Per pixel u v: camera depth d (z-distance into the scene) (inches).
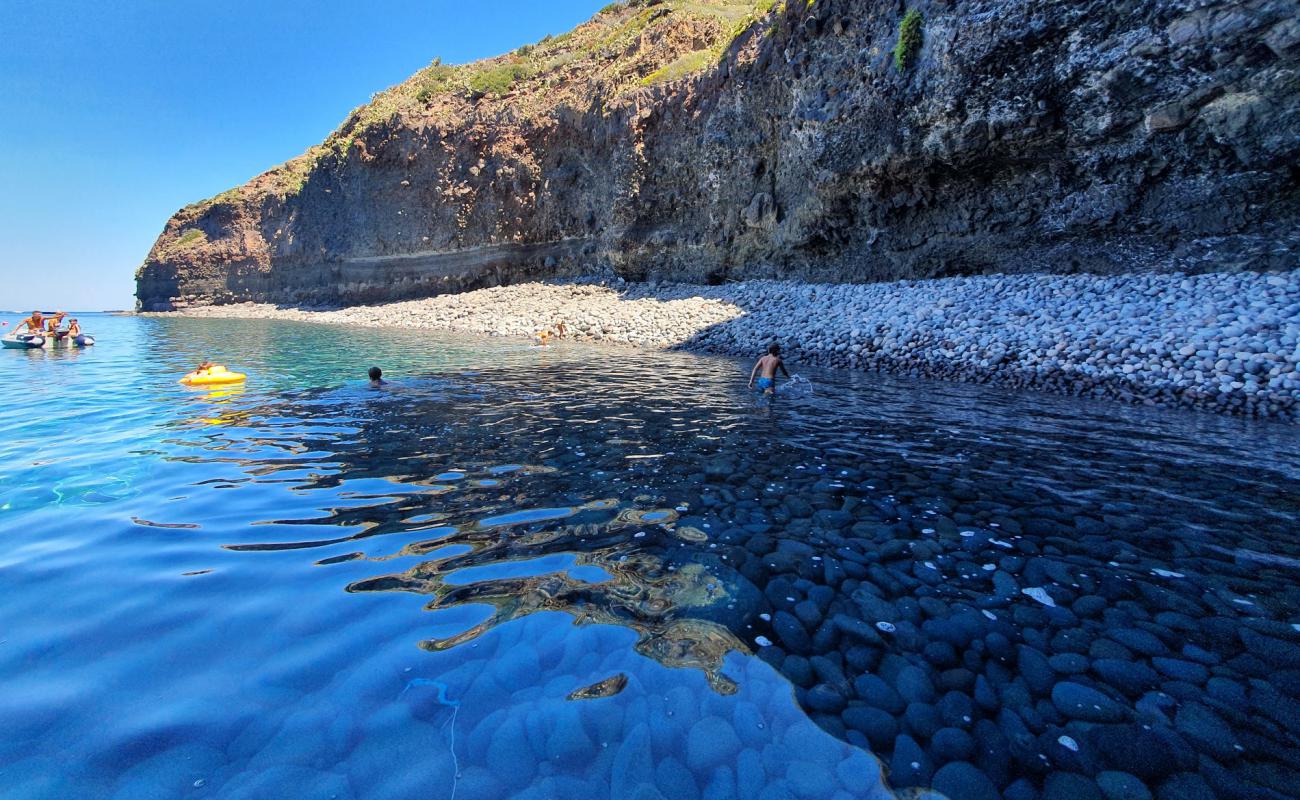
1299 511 186.2
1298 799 78.5
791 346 625.3
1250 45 440.8
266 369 533.0
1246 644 114.1
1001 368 462.6
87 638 109.9
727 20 1306.6
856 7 717.9
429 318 1211.9
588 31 1715.1
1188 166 518.0
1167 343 413.4
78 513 175.8
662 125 1071.6
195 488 200.7
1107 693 99.9
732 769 83.4
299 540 157.8
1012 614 124.6
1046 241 631.8
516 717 92.0
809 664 107.1
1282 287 444.5
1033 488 207.5
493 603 125.6
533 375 496.7
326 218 1743.4
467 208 1422.2
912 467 231.8
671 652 109.6
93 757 81.2
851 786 80.9
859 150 732.0
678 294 995.9
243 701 93.7
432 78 1852.9
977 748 87.8
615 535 162.4
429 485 205.8
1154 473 226.8
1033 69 549.6
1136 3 478.6
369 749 84.7
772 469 227.0
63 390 406.6
